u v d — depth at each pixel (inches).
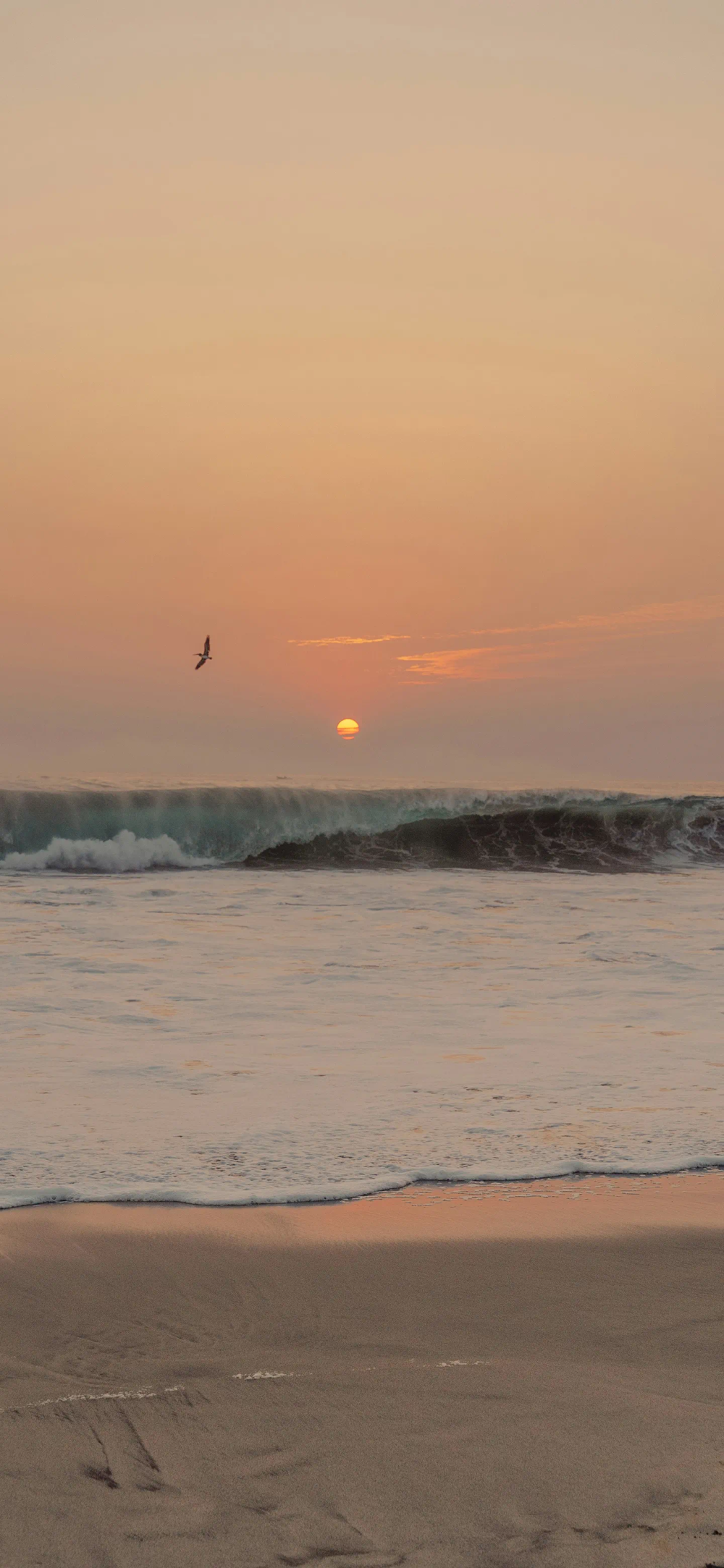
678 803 976.9
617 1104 247.1
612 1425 113.9
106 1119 230.4
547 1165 207.0
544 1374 126.3
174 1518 95.8
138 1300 147.4
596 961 444.1
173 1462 105.1
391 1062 284.5
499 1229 176.7
